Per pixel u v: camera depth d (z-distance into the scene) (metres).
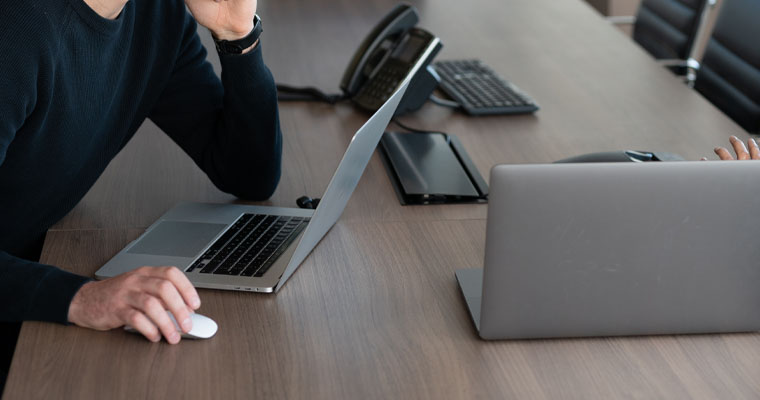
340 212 1.40
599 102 2.05
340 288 1.21
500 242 1.02
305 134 1.83
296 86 2.09
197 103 1.54
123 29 1.33
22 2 1.12
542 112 1.98
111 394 0.97
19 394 0.97
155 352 1.05
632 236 1.03
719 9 2.54
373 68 2.00
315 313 1.15
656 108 2.02
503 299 1.05
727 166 1.01
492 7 2.84
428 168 1.60
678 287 1.07
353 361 1.05
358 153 1.25
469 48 2.42
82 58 1.23
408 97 1.88
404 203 1.49
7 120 1.12
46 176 1.30
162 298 1.06
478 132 1.85
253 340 1.08
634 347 1.09
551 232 1.02
